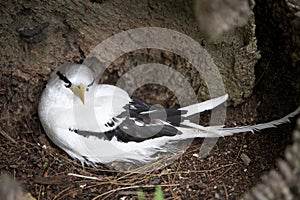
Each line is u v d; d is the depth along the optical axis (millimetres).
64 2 1356
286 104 1342
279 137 1322
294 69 1311
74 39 1394
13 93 1377
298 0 1270
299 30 1256
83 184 1296
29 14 1361
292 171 974
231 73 1377
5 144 1350
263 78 1398
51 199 1259
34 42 1365
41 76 1390
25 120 1387
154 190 1284
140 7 1354
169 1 1329
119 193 1276
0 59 1361
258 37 1389
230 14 1016
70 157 1354
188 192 1274
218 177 1301
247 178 1288
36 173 1305
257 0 1335
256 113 1396
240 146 1354
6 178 1056
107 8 1365
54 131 1322
